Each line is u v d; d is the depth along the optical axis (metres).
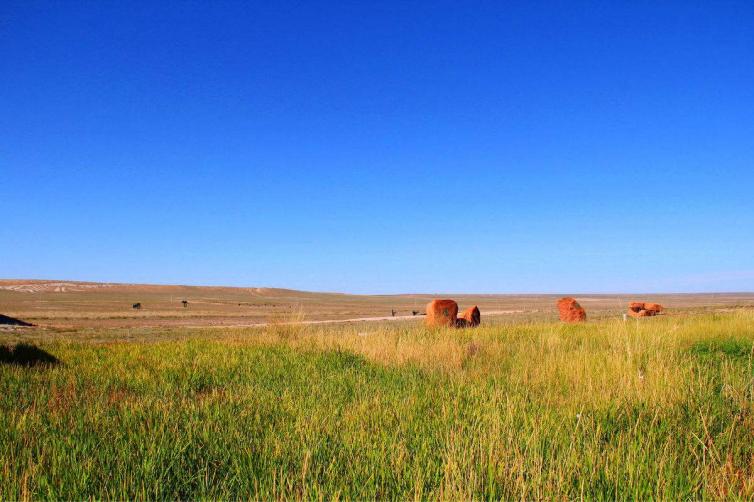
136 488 3.73
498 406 5.94
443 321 22.23
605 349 10.72
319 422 5.52
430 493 3.54
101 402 6.54
